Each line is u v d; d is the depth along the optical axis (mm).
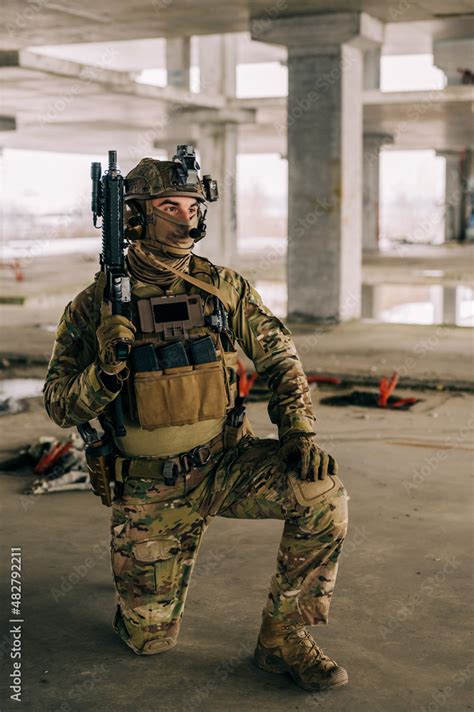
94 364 2592
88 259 29828
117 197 2650
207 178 2832
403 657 2961
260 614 3307
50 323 13125
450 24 18609
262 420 6863
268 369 2898
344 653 2986
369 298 26328
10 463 5566
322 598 2742
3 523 4383
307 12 11805
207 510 2896
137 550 2883
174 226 2746
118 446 2875
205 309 2797
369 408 7430
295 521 2668
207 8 11406
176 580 2947
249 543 4090
